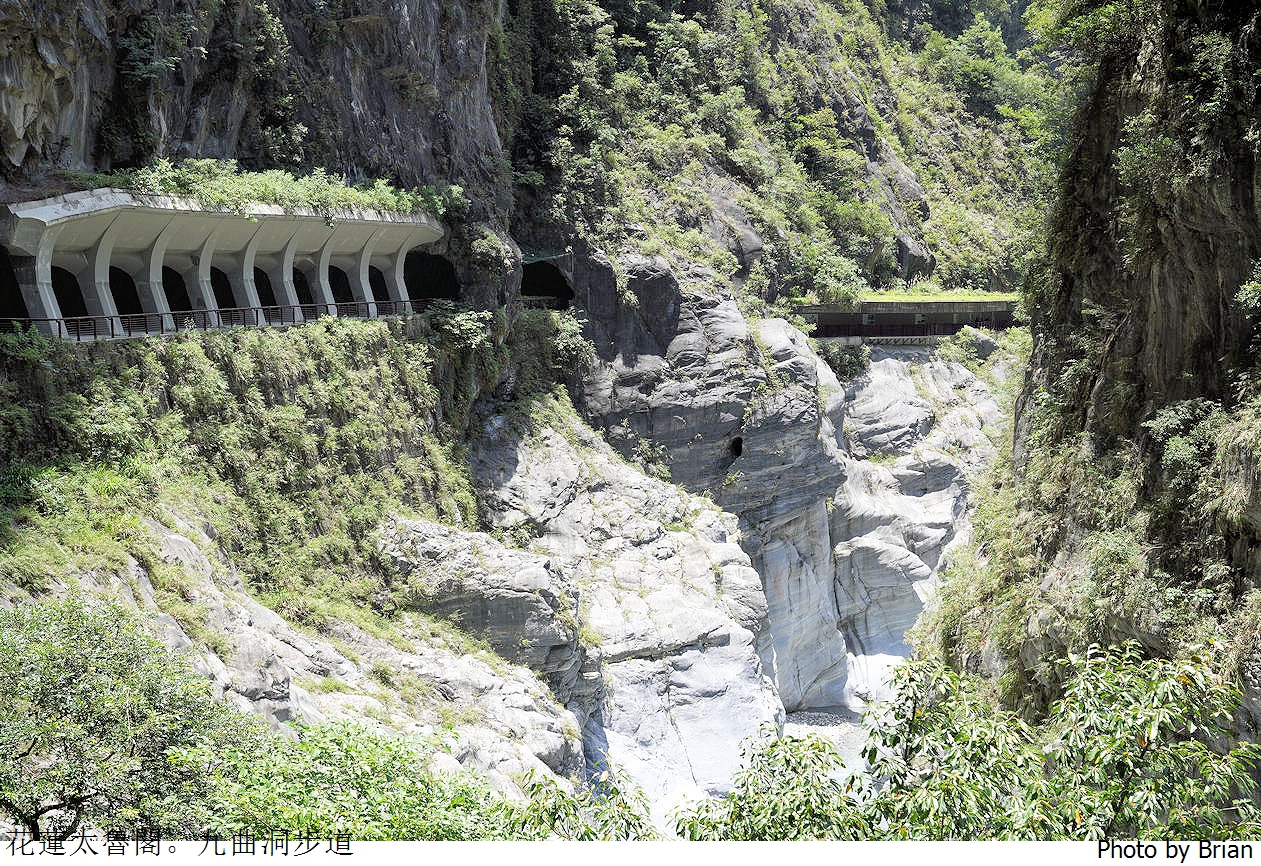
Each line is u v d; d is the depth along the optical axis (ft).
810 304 251.80
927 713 57.88
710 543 190.80
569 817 58.49
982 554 112.16
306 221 148.46
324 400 141.38
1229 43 79.97
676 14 270.87
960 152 358.43
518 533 175.52
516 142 214.07
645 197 232.32
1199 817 54.54
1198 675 55.26
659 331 212.84
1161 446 85.30
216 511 115.96
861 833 53.67
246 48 142.82
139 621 72.84
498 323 181.78
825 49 325.62
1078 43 101.09
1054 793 54.70
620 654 165.78
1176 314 86.53
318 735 64.64
